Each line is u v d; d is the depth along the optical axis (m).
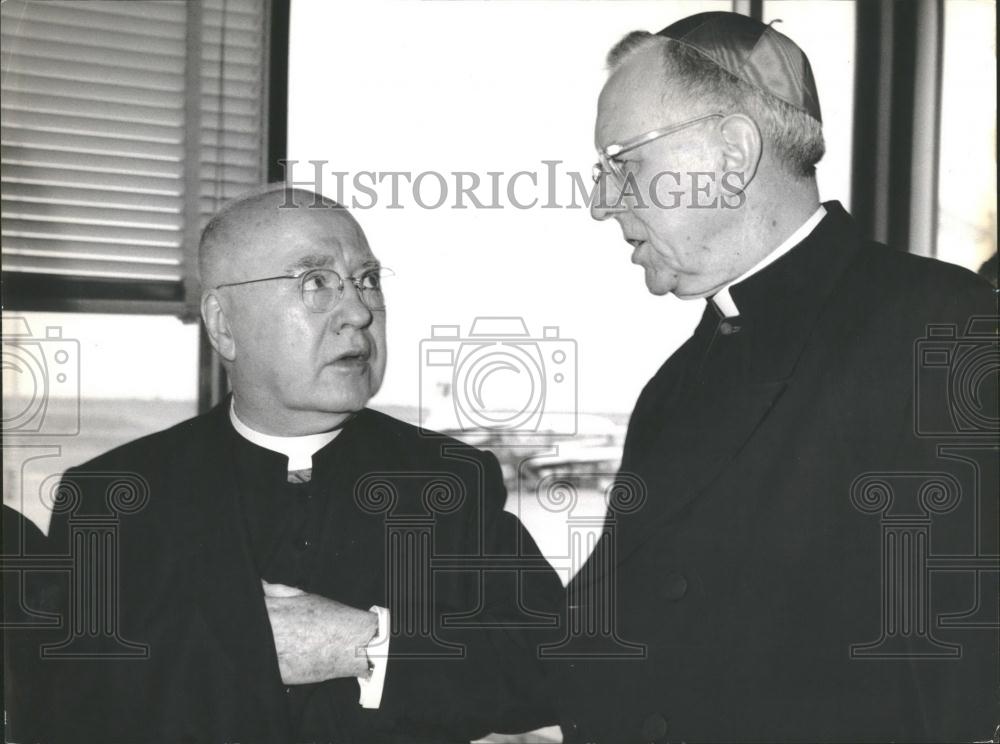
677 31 1.56
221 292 1.64
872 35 1.74
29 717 1.60
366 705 1.55
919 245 1.73
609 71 1.60
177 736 1.55
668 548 1.56
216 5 1.77
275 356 1.61
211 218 1.73
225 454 1.64
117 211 1.76
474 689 1.55
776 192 1.53
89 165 1.75
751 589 1.52
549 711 1.57
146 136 1.77
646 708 1.53
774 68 1.52
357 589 1.60
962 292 1.55
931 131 1.73
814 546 1.51
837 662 1.51
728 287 1.57
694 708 1.52
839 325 1.53
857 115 1.74
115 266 1.75
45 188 1.75
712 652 1.52
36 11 1.75
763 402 1.54
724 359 1.57
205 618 1.58
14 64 1.75
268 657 1.55
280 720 1.54
